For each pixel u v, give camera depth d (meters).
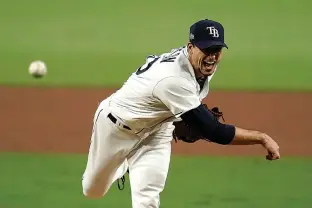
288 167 32.75
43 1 69.19
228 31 62.16
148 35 61.47
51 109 43.34
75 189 29.02
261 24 63.50
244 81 50.72
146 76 20.12
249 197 28.08
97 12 66.62
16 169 32.19
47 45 59.66
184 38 60.59
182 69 19.31
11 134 38.41
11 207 26.48
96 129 22.08
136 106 20.69
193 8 66.94
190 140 22.33
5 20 65.06
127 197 28.12
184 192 28.73
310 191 28.98
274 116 41.88
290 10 66.25
